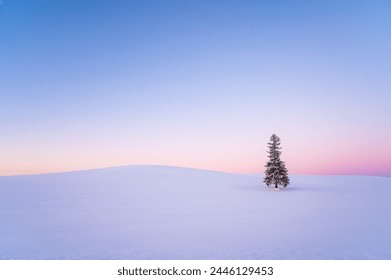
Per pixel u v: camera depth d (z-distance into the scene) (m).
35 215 19.77
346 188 48.44
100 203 25.83
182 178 60.06
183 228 15.60
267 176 45.44
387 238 13.49
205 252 11.32
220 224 16.66
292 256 10.82
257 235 14.02
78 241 13.09
